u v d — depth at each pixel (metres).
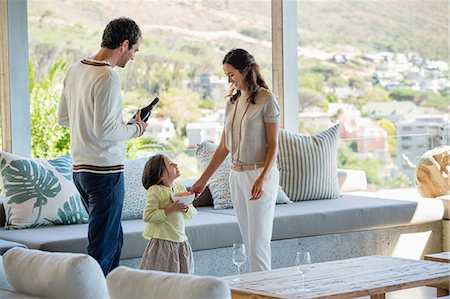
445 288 5.96
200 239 6.25
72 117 5.28
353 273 5.22
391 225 7.27
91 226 5.23
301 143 7.71
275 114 5.47
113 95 5.11
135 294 3.01
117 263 5.39
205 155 7.49
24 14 7.29
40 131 8.56
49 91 8.73
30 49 10.85
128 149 10.00
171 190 5.73
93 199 5.22
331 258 6.95
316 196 7.71
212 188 7.37
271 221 5.59
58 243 5.70
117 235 5.31
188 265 5.70
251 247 5.55
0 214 6.51
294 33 8.48
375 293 4.79
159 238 5.62
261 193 5.46
